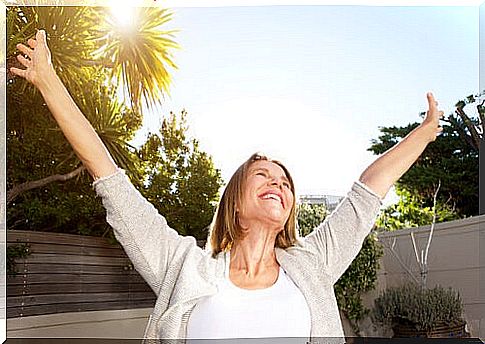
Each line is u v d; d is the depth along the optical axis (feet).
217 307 6.13
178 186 15.15
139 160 14.98
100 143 6.30
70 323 14.43
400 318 14.53
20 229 14.43
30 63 6.02
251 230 6.45
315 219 15.01
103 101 14.43
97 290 14.75
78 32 13.58
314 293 6.30
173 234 6.63
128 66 14.43
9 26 12.78
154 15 14.40
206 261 6.38
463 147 15.14
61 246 14.60
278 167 6.62
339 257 6.68
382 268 15.01
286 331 6.05
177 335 6.13
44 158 14.52
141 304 14.99
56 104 6.10
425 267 14.87
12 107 14.14
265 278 6.35
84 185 14.74
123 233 6.37
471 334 14.25
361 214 6.72
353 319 14.62
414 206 15.28
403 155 6.86
